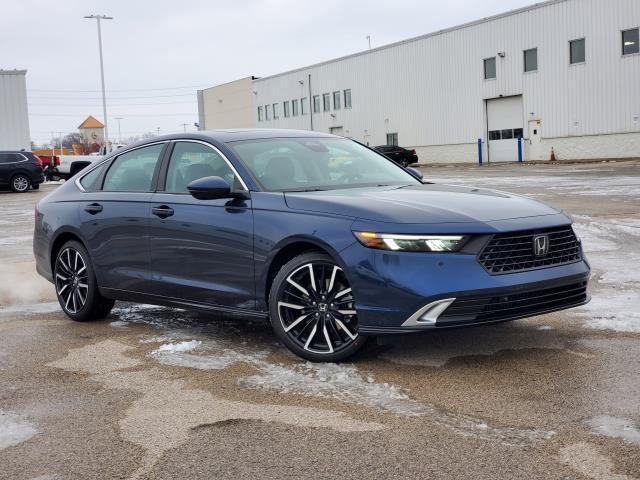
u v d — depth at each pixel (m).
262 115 61.19
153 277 5.12
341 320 4.19
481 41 39.28
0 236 12.09
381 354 4.41
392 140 46.78
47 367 4.45
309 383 3.92
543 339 4.61
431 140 43.56
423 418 3.35
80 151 94.38
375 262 3.95
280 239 4.32
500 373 3.96
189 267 4.88
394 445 3.06
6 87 37.81
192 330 5.29
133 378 4.16
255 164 4.82
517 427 3.21
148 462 3.00
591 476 2.72
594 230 9.67
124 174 5.57
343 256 4.05
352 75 49.69
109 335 5.23
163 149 5.36
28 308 6.33
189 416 3.51
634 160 30.92
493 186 18.58
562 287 4.21
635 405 3.41
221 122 67.81
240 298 4.61
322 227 4.17
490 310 3.92
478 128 40.25
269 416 3.46
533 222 4.12
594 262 7.38
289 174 4.83
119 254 5.36
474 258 3.89
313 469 2.87
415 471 2.81
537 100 36.56
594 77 33.84
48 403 3.78
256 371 4.19
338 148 5.41
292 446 3.10
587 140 34.50
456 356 4.32
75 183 6.02
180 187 5.07
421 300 3.83
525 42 36.81
